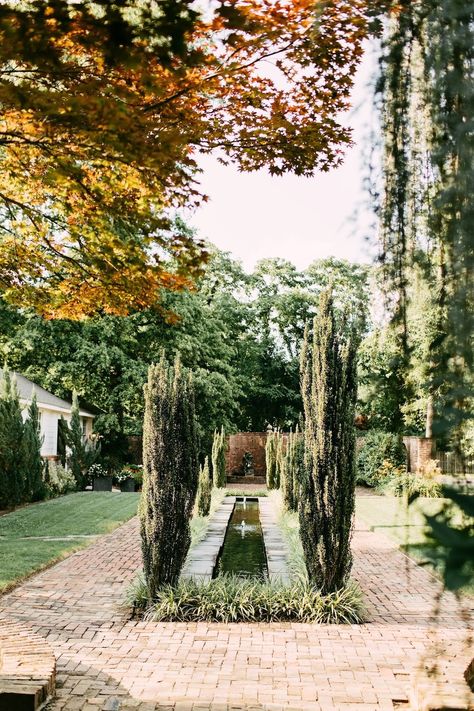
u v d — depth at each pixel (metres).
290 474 16.02
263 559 11.60
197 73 3.93
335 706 4.94
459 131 2.29
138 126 3.85
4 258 5.89
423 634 6.88
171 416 8.13
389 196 2.73
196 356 26.25
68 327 23.50
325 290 8.07
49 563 9.96
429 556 2.08
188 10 3.16
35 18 3.20
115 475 24.02
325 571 7.77
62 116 3.81
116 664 5.87
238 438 32.12
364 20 3.24
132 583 8.43
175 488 8.02
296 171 4.88
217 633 6.90
